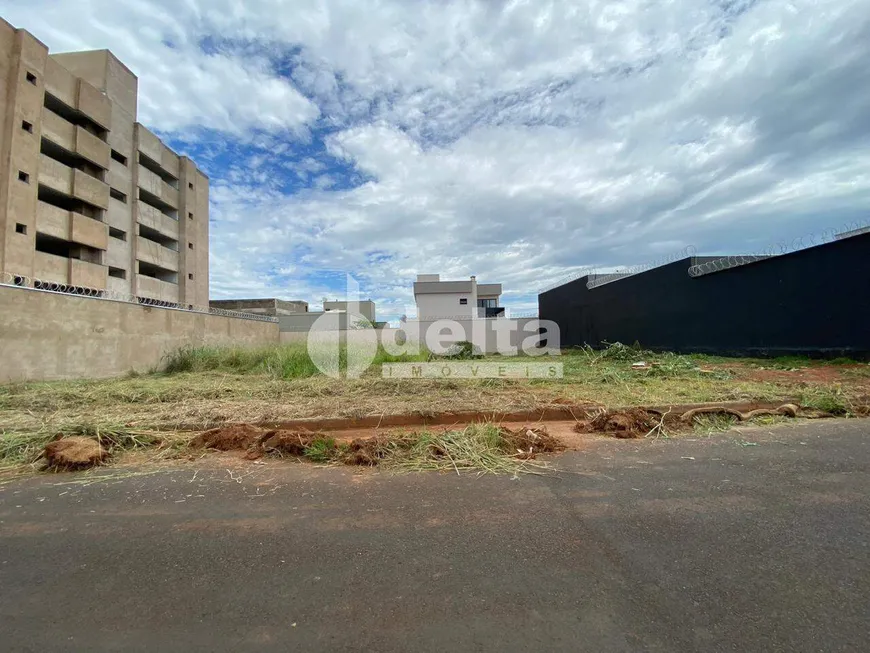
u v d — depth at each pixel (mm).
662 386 6598
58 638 1535
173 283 31859
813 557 2012
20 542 2279
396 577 1903
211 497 2889
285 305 39906
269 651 1470
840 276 8219
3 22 19672
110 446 3959
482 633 1536
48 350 8438
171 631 1573
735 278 10711
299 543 2234
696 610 1645
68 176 22547
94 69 25500
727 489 2865
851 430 4293
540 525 2396
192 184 33781
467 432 4164
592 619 1600
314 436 3953
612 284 16516
